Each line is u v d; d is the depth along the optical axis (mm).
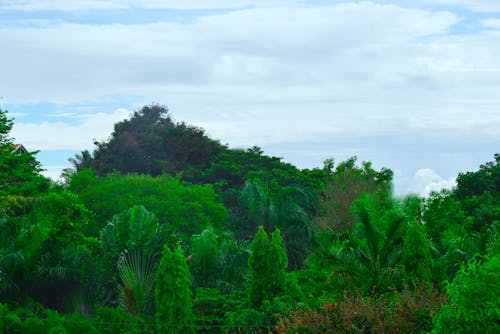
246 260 30078
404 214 26531
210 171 58062
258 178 52656
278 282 24125
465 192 48969
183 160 63406
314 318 13820
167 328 23562
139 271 28844
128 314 23766
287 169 58000
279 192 44594
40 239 28297
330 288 24812
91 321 22906
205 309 25781
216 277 29797
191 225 40312
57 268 28750
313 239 42344
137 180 42969
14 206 32906
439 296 13836
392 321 13258
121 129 69875
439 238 34781
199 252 29734
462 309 8594
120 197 39719
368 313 13484
